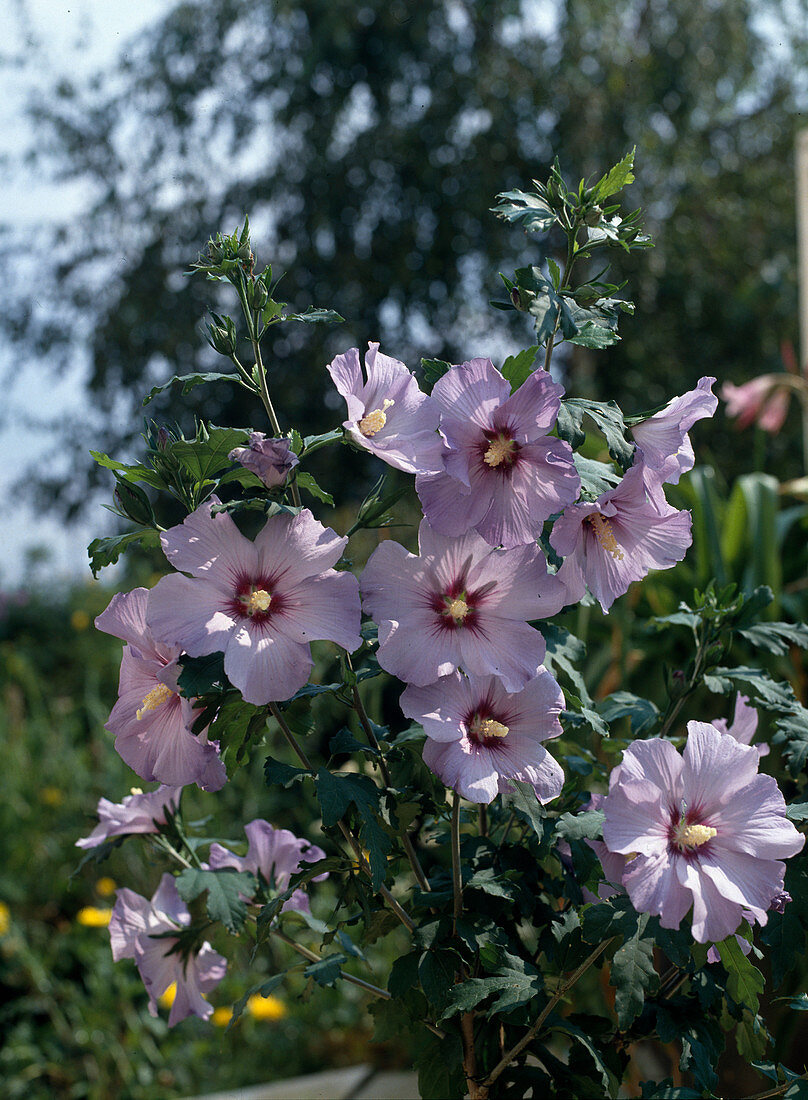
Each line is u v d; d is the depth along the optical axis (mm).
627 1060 901
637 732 969
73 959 2195
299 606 795
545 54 4793
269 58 4906
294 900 979
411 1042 1063
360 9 4582
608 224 879
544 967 952
